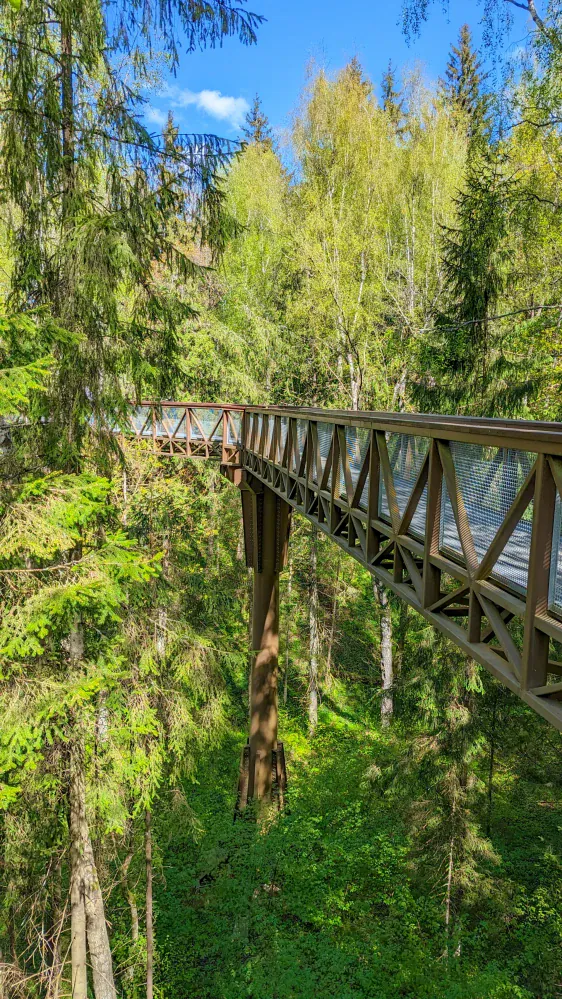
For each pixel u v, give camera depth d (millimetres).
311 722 15648
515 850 10406
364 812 11336
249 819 10156
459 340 9195
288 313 17469
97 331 5703
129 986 8242
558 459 2314
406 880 9664
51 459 5648
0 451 5672
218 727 7512
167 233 6242
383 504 4613
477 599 3139
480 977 7797
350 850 10227
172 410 13094
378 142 16734
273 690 10828
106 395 5832
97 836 6270
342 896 9273
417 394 9820
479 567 2939
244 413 10695
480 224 9023
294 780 13195
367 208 16359
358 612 20109
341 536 5719
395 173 16906
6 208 5680
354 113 16391
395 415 4398
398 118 20625
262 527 10656
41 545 4465
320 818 10938
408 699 10227
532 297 11398
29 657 5355
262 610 10695
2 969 5875
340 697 17172
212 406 11570
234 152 5902
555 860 9812
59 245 5547
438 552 3629
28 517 4445
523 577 2713
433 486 3557
